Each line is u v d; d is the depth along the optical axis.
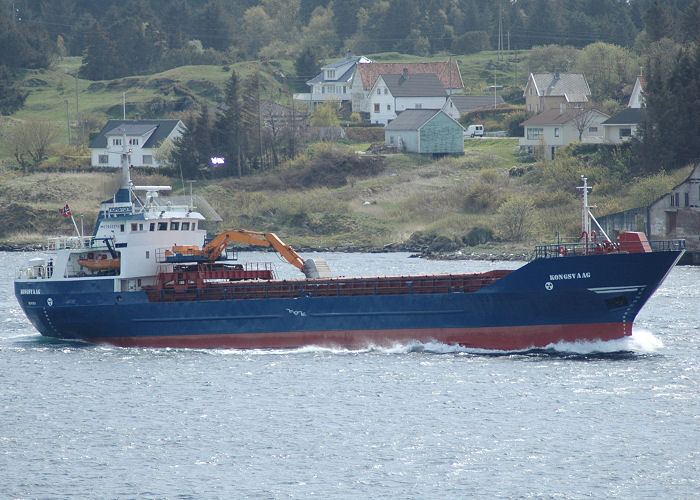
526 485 141.75
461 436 160.88
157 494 140.38
